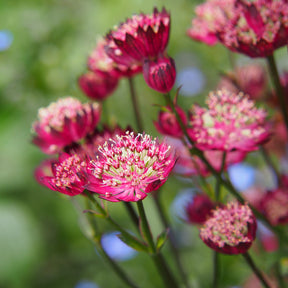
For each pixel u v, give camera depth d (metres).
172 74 0.31
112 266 0.34
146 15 0.33
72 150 0.31
